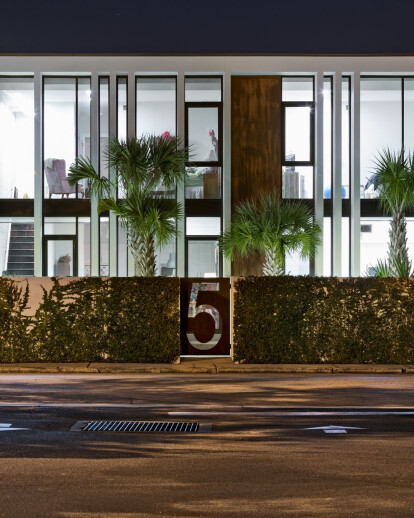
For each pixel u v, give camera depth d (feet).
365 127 73.20
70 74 72.49
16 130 72.74
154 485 20.34
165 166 59.67
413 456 23.72
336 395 36.73
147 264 59.06
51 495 19.39
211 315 54.34
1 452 24.17
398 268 59.41
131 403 34.06
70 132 72.79
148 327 50.78
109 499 19.02
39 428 28.12
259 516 17.70
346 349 50.93
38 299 50.75
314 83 72.49
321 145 71.46
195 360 52.16
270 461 23.03
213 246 71.92
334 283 51.11
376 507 18.43
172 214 59.77
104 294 50.78
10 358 50.55
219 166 72.08
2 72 71.51
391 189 59.52
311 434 27.04
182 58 71.10
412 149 73.05
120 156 59.62
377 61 71.51
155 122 72.49
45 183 72.59
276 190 71.72
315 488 20.10
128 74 71.51
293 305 50.85
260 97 72.43
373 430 27.78
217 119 72.33
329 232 72.38
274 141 72.23
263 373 47.42
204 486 20.24
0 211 72.18
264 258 71.10
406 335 51.01
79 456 23.66
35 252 71.05
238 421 29.60
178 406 33.17
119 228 71.51
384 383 41.88
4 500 18.94
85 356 50.72
